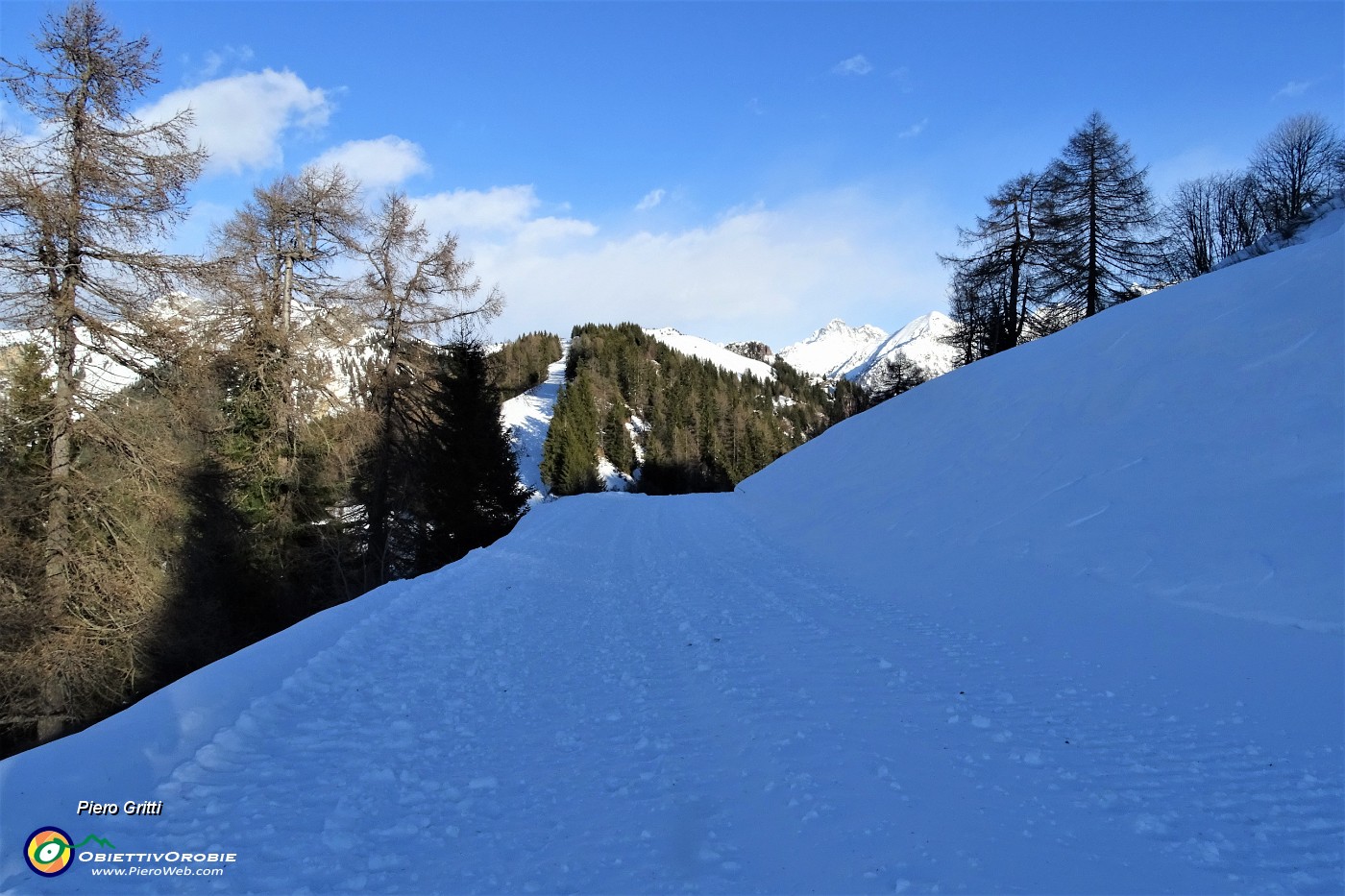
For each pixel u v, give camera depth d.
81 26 11.10
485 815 3.31
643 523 15.36
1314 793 3.21
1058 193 24.05
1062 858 2.78
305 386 17.25
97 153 11.24
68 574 11.80
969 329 28.83
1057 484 8.41
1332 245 9.03
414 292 19.94
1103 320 12.52
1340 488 5.68
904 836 2.94
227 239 16.86
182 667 14.50
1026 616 6.11
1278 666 4.40
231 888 2.74
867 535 10.29
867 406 37.00
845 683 4.86
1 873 2.86
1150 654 4.95
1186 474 7.08
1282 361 7.71
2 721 11.49
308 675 5.10
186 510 14.59
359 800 3.46
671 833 3.07
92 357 11.77
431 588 8.23
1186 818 3.06
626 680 5.18
